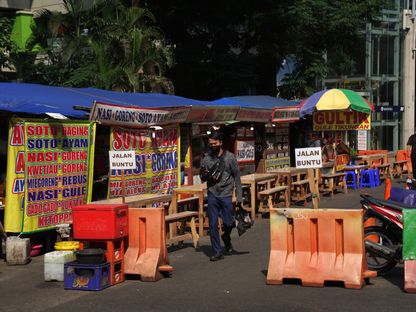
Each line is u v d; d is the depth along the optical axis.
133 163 9.52
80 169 10.88
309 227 8.13
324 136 22.06
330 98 19.47
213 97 25.83
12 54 20.97
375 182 21.59
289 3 25.58
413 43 43.06
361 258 7.95
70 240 10.33
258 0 25.09
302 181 16.38
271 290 7.88
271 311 6.92
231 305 7.20
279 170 16.73
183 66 24.59
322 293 7.68
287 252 8.27
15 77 21.75
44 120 10.12
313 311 6.90
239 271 9.05
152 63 21.00
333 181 19.31
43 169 10.12
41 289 8.16
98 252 8.05
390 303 7.19
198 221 12.66
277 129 20.97
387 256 8.38
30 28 24.41
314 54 27.75
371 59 41.78
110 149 11.76
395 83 43.22
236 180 10.14
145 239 8.64
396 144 43.53
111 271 8.25
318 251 8.12
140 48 19.69
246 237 12.10
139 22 21.42
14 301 7.58
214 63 24.62
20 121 9.80
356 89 42.09
